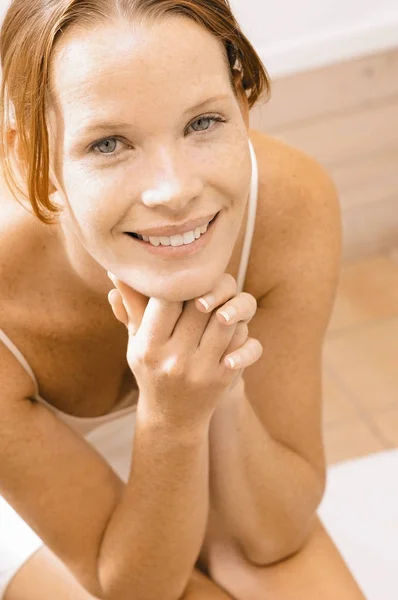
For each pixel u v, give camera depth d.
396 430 2.36
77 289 1.25
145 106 0.92
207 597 1.43
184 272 1.00
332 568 1.46
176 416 1.17
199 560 1.52
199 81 0.94
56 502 1.28
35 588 1.45
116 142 0.96
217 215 1.01
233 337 1.12
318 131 2.73
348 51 2.62
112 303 1.15
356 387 2.50
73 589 1.43
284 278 1.33
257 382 1.37
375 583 1.81
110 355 1.35
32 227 1.21
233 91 1.04
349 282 2.88
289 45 2.57
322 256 1.34
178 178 0.95
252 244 1.29
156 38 0.92
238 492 1.36
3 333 1.26
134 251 1.00
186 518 1.27
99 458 1.34
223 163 0.97
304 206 1.31
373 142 2.80
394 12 2.62
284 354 1.37
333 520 1.95
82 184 0.97
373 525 1.93
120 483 1.36
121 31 0.92
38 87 0.98
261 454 1.34
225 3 1.00
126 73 0.92
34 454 1.27
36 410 1.30
